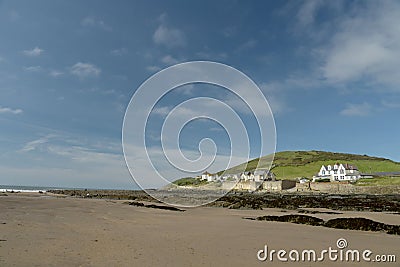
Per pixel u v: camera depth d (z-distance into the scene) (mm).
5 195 35344
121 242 8906
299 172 93250
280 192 65438
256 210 25031
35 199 28016
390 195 55094
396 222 16922
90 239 9141
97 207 21844
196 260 7117
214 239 10008
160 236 10305
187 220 15797
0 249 7219
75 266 6219
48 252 7223
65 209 18844
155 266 6480
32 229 10398
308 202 34844
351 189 66938
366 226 13797
